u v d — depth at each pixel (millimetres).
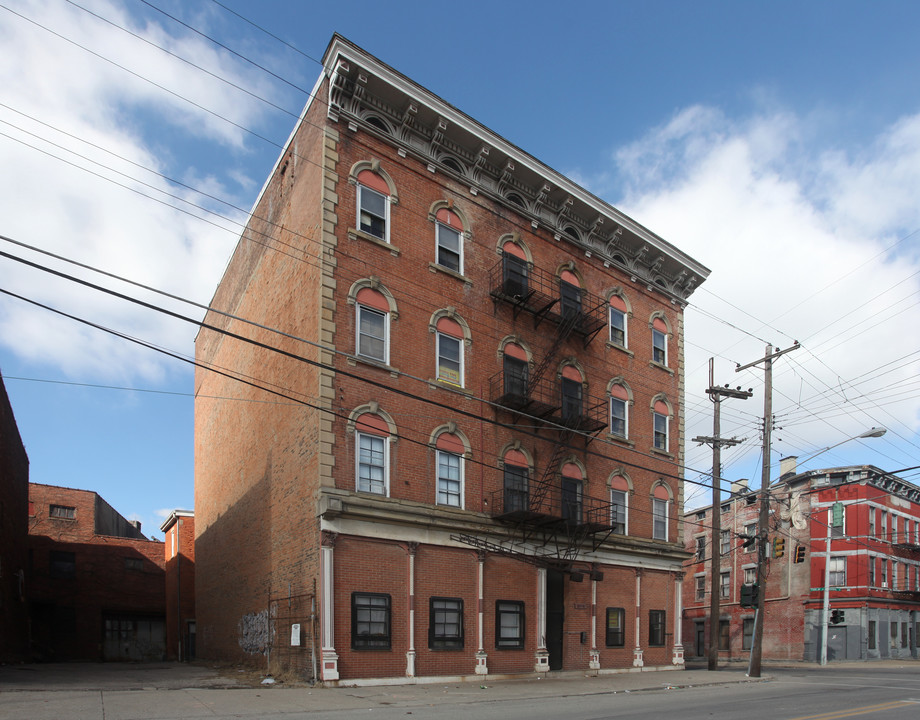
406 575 19359
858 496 43688
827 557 39875
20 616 32781
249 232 28078
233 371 28703
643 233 29578
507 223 25203
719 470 27484
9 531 29078
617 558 25875
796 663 40000
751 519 48531
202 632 30922
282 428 21906
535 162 25391
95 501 42750
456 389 19953
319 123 21297
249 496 24766
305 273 21094
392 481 19781
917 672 29016
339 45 20547
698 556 52781
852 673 27938
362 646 18062
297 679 18188
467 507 21406
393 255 21484
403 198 22219
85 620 40156
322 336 19375
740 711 13750
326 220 20156
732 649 48125
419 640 19172
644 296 30469
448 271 22703
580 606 24266
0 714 11633
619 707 14227
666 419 30047
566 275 27047
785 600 44531
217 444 30562
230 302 30516
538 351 24984
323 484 18406
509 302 24203
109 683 17781
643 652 26031
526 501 22906
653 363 29922
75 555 40906
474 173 24578
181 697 14438
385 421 20125
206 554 31094
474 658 20297
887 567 44250
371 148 21766
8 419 27688
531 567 22500
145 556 42938
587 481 25578
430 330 21859
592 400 26656
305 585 18750
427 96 22344
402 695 15922
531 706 14227
